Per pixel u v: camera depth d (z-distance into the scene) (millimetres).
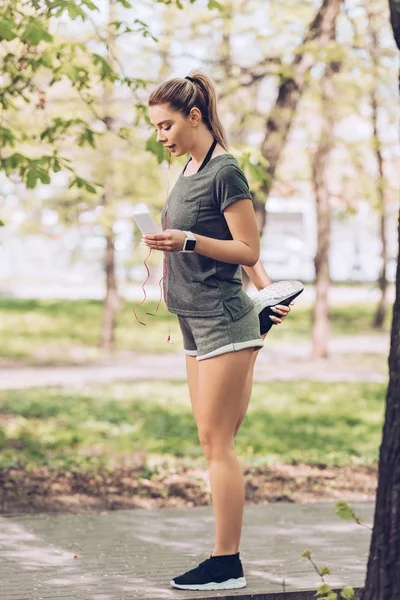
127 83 7098
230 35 13195
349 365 20328
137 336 24609
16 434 10477
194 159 4402
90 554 5188
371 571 3586
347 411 13312
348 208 18938
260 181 7531
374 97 14680
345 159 18516
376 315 28750
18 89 6914
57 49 6824
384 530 3543
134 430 11023
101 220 16719
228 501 4398
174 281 4383
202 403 4367
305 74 11711
